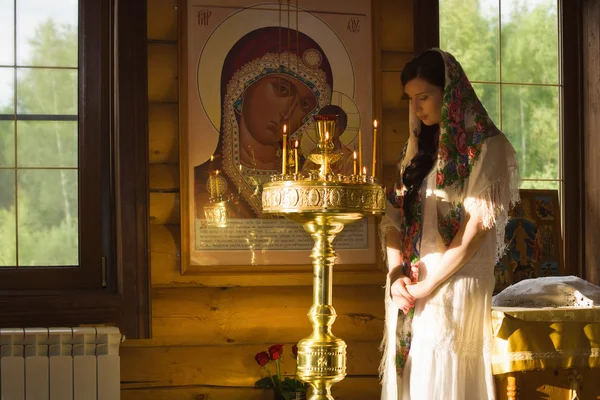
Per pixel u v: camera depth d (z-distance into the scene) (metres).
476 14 3.75
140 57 3.24
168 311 3.31
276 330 3.39
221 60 3.37
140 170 3.22
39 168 3.30
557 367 2.68
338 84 3.46
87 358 2.89
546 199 3.67
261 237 3.37
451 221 2.61
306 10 3.44
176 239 3.33
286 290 3.40
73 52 3.33
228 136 3.36
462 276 2.58
